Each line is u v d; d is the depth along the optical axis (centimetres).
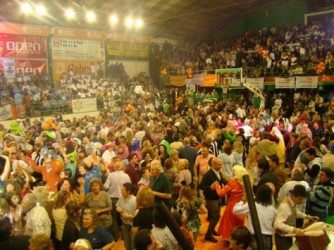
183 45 2641
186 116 1409
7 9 1620
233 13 2409
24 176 626
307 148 679
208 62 2272
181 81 2281
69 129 1140
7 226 366
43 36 1844
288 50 1997
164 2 1964
